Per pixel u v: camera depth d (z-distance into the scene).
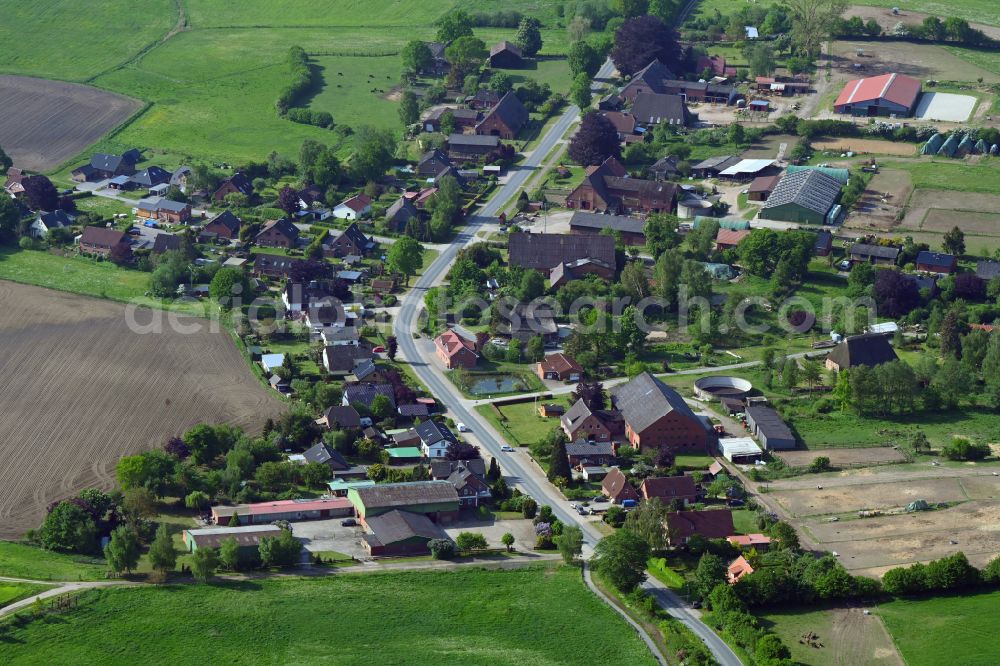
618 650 187.75
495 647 187.62
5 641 183.75
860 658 185.62
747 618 191.00
